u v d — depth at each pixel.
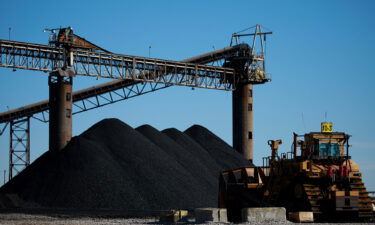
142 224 47.00
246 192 49.16
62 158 86.06
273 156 47.72
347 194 42.25
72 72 93.31
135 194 80.00
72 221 51.75
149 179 83.00
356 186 43.44
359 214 42.94
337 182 43.25
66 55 93.81
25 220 55.38
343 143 45.09
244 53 116.69
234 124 117.94
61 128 91.44
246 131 116.75
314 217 42.78
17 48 90.38
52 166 85.62
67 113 92.44
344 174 42.91
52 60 93.88
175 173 86.31
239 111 117.19
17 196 81.38
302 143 45.50
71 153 86.31
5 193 85.12
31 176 85.81
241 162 106.12
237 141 117.12
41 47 92.31
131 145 89.62
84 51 96.19
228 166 103.31
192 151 100.69
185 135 105.25
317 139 44.72
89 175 81.94
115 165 84.81
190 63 108.75
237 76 117.19
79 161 84.38
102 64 98.38
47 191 81.62
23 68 91.19
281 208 42.97
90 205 77.94
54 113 92.06
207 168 96.69
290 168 45.12
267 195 47.38
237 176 50.34
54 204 79.00
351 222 43.22
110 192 79.62
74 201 78.75
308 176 43.41
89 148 86.69
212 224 43.44
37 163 91.12
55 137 91.38
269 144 48.25
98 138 91.12
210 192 87.00
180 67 107.44
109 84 106.88
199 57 114.31
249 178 49.72
